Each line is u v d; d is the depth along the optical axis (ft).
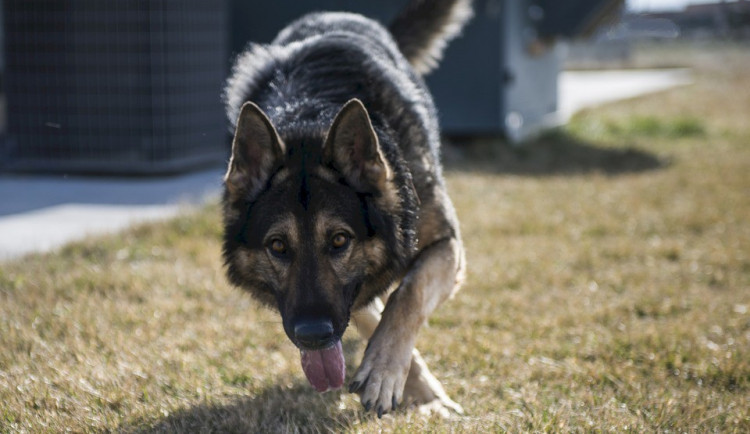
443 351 13.53
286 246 10.29
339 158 10.59
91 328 14.37
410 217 11.18
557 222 23.36
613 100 65.10
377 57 13.19
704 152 38.11
